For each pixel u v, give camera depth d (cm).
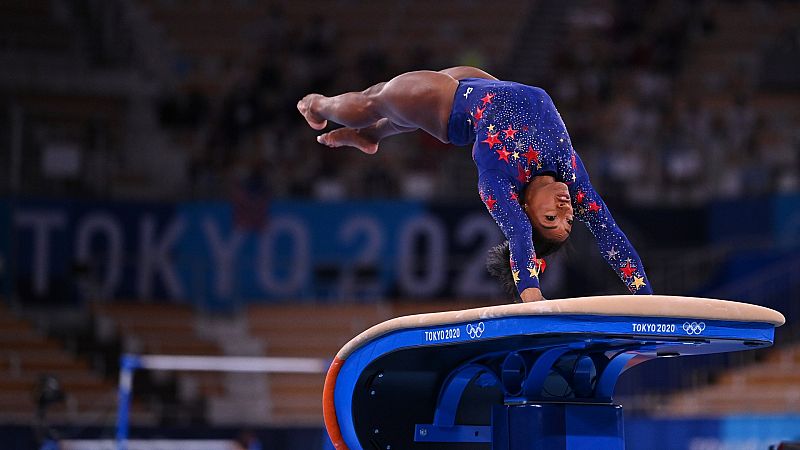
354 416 1805
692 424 4459
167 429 4697
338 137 2075
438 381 1878
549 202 1619
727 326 1419
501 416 1652
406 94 1845
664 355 1639
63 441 4166
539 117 1709
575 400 1591
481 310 1438
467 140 1802
